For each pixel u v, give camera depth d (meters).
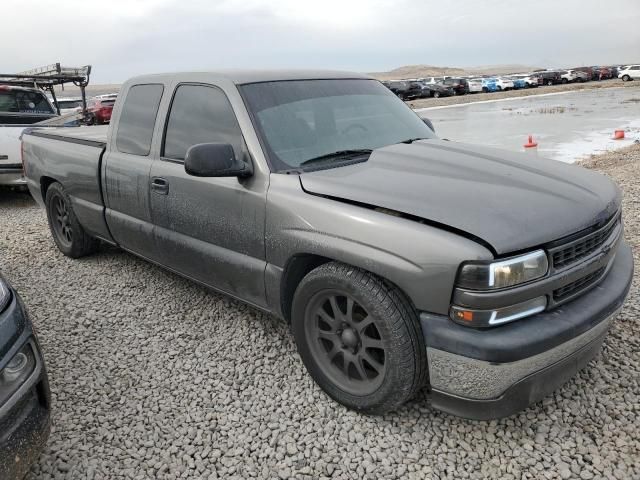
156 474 2.60
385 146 3.61
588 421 2.80
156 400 3.15
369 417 2.92
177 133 3.87
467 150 3.49
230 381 3.29
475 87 49.47
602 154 12.10
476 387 2.46
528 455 2.61
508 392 2.46
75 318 4.21
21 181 8.26
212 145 3.10
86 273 5.14
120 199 4.41
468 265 2.35
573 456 2.59
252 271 3.32
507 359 2.36
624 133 15.85
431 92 45.50
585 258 2.66
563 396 3.00
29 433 2.25
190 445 2.78
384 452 2.67
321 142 3.46
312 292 2.94
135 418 3.00
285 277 3.15
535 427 2.79
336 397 2.99
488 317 2.38
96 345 3.79
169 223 3.92
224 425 2.92
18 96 9.64
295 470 2.59
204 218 3.59
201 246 3.68
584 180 3.11
